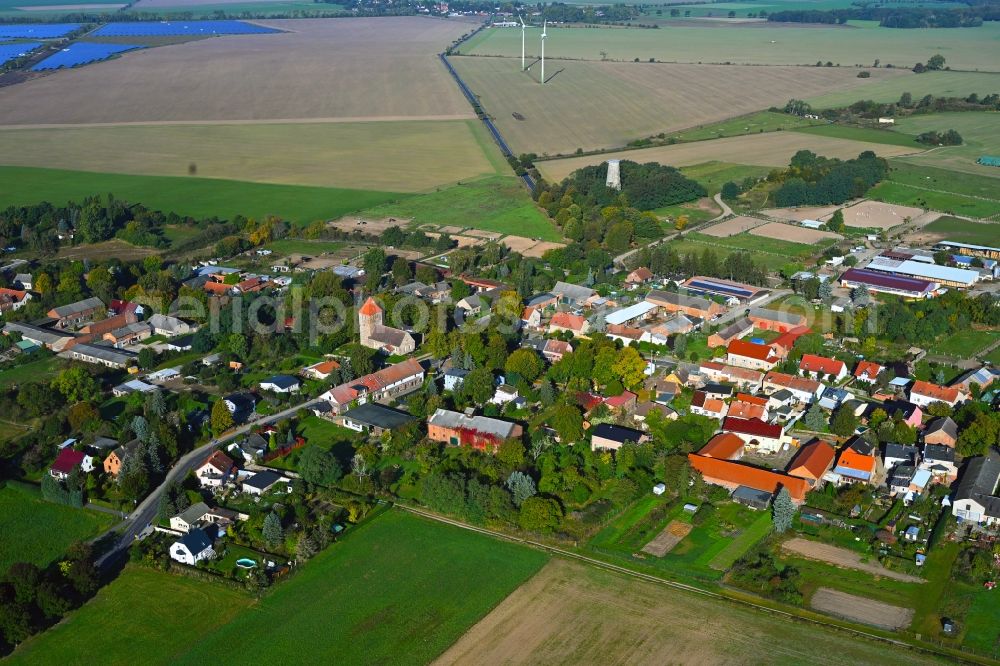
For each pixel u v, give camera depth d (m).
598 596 189.25
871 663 170.25
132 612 188.00
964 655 172.12
